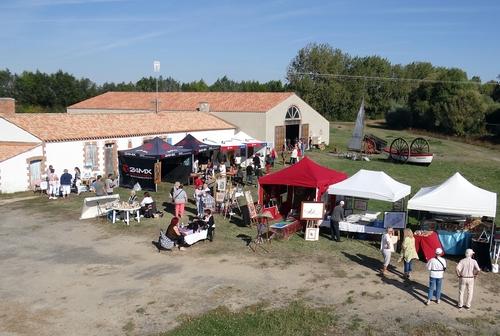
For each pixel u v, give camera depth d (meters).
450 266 16.23
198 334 11.20
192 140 32.72
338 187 19.47
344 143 57.78
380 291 14.02
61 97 95.75
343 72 98.81
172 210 23.42
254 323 11.80
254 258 16.70
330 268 15.87
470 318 12.34
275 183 20.84
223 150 34.91
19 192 27.17
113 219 20.92
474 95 70.44
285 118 47.06
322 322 11.93
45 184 26.59
